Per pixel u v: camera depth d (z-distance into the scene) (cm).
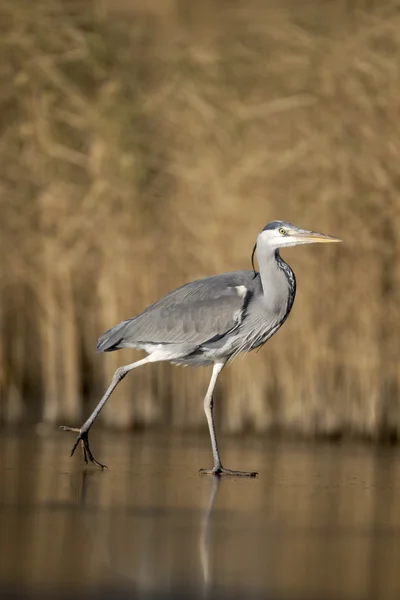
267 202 1670
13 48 1794
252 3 1794
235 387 1694
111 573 777
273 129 1695
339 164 1641
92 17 1839
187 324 1289
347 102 1655
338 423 1666
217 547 866
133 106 1766
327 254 1656
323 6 1727
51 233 1788
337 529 945
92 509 1009
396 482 1219
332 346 1658
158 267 1741
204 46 1766
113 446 1501
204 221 1700
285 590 743
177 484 1167
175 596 723
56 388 1766
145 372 1752
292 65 1695
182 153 1730
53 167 1789
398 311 1638
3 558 811
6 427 1680
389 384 1666
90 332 1861
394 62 1633
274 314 1301
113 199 1761
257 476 1244
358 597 729
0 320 1794
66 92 1783
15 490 1102
